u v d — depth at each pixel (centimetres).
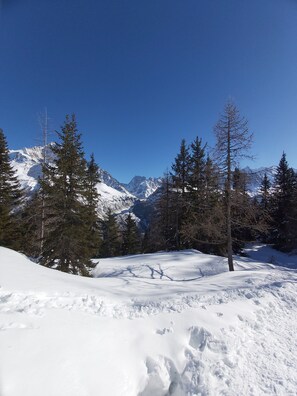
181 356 528
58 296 626
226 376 488
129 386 432
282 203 3350
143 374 468
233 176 1608
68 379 386
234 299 830
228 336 606
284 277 1269
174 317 635
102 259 2395
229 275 1335
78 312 561
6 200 2275
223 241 1809
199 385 465
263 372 511
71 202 1702
